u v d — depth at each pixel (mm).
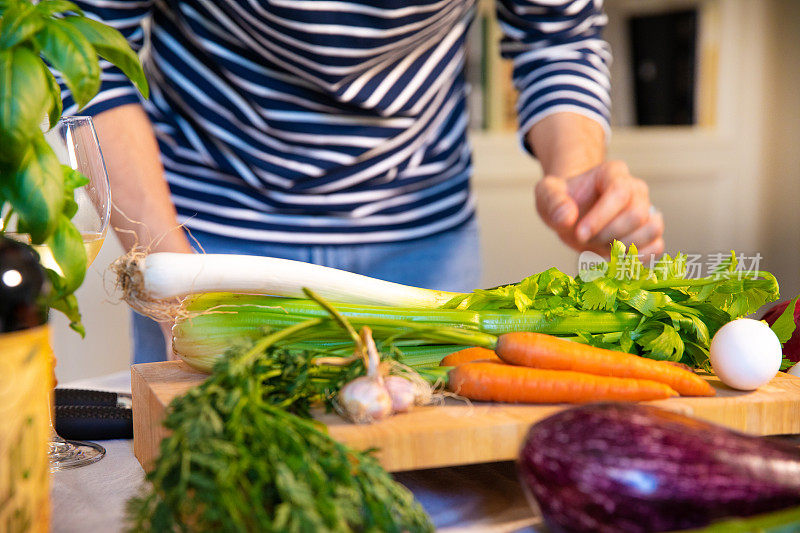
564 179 1150
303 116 1239
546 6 1351
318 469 481
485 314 781
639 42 3635
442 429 602
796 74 4027
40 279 466
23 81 562
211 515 444
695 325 771
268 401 608
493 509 616
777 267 4250
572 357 686
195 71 1237
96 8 1109
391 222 1372
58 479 708
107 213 766
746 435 513
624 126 3668
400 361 667
